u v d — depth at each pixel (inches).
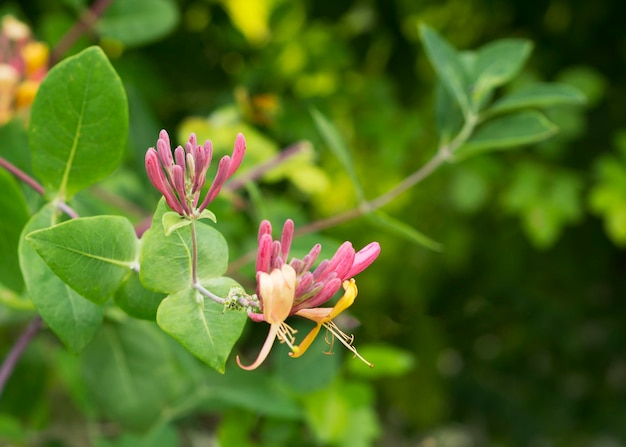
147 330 20.8
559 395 48.5
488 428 49.0
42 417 23.4
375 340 39.3
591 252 43.3
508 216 40.8
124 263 14.5
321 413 22.8
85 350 20.5
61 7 29.4
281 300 13.0
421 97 36.4
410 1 36.5
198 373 22.3
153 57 31.9
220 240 14.4
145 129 22.4
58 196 15.8
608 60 40.1
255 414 23.7
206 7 32.3
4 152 18.5
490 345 48.2
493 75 20.8
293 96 32.8
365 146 35.3
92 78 15.2
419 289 40.1
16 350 17.8
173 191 13.6
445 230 39.4
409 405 43.0
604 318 46.4
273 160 22.2
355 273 13.7
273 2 34.1
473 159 34.5
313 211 35.8
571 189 34.8
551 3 38.0
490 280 42.8
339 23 34.7
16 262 16.8
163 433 22.2
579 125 34.1
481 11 37.9
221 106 30.1
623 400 47.9
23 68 19.8
